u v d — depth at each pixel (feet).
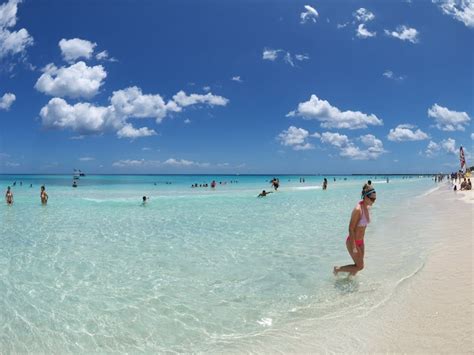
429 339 14.48
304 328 16.60
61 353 15.02
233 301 20.51
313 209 71.31
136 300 20.88
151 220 54.95
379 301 19.24
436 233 38.47
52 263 29.22
